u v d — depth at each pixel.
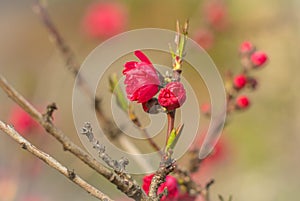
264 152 12.54
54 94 11.73
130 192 3.81
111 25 12.05
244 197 11.35
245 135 12.83
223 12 11.50
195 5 16.83
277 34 13.93
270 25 14.06
